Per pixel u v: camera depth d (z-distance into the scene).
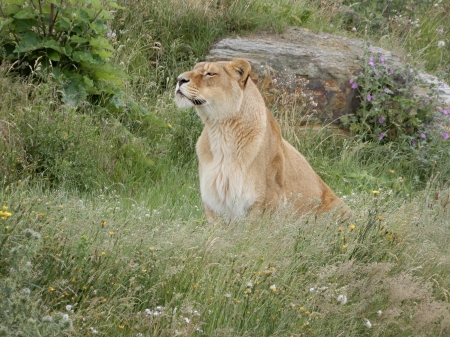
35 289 14.19
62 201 19.97
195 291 15.54
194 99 21.02
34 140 23.97
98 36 28.05
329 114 33.34
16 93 26.38
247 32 36.56
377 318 16.02
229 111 21.12
